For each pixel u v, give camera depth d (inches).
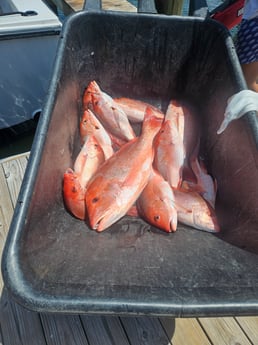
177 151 55.1
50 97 44.5
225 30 56.1
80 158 53.8
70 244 39.6
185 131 60.9
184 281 31.5
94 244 41.1
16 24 70.8
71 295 25.6
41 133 39.4
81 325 44.9
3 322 45.1
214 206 50.4
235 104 45.6
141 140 54.6
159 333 44.4
